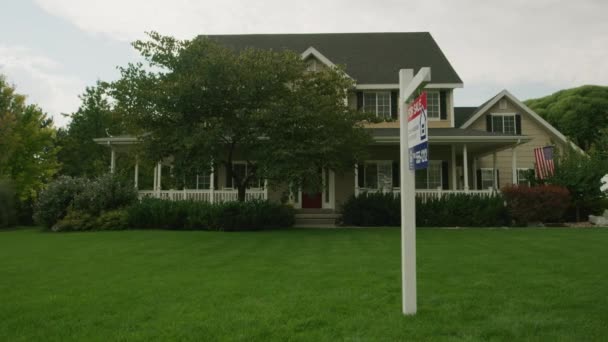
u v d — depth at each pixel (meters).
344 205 17.23
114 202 16.27
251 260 7.98
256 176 15.14
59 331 3.98
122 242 11.05
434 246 9.82
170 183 14.65
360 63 22.25
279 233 13.38
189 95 13.28
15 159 23.81
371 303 4.82
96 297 5.20
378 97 20.75
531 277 6.19
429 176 19.95
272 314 4.41
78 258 8.37
